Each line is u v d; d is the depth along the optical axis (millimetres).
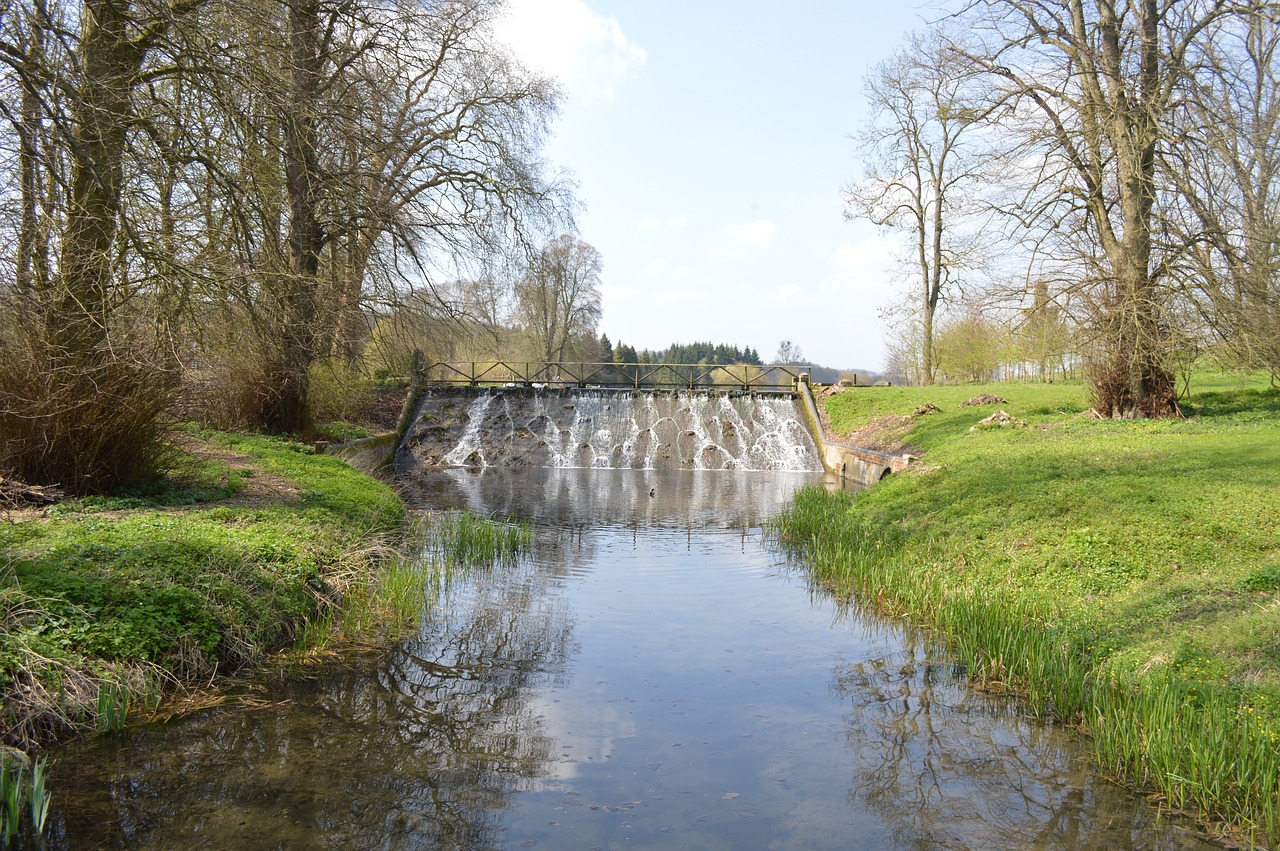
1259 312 18484
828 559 12633
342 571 10359
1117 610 8836
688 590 11523
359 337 21406
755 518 18469
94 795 5344
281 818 5152
